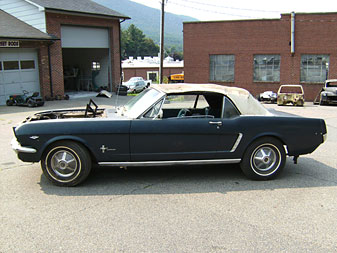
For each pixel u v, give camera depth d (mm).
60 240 3676
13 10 21344
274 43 27531
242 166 5691
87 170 5336
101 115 6242
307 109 19484
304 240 3711
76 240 3676
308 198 4945
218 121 5480
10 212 4402
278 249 3518
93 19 23219
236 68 28859
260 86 28531
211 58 29484
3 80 18781
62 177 5328
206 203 4730
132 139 5332
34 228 3955
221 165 6652
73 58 28531
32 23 20797
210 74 29781
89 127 5250
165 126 5355
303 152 5809
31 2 20266
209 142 5512
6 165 6605
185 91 5594
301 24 26672
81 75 28250
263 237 3768
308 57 27062
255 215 4344
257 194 5094
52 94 21141
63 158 5305
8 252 3430
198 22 29062
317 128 5797
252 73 28531
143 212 4410
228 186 5445
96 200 4820
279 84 28031
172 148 5441
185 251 3465
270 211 4477
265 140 5648
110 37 25078
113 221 4145
